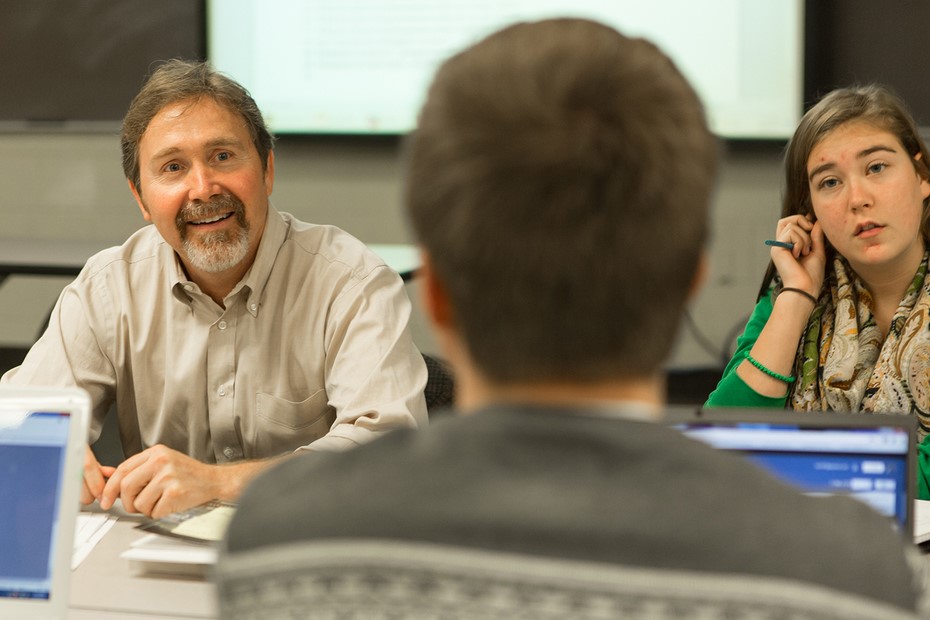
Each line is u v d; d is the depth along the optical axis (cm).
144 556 119
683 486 48
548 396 52
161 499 133
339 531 49
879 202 165
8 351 442
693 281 52
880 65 383
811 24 386
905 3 378
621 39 54
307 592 49
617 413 51
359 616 48
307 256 172
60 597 98
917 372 164
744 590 46
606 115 51
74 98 429
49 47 427
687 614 46
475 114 51
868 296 176
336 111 417
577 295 50
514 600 46
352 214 425
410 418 155
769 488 50
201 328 170
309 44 414
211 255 162
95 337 172
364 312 166
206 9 415
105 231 438
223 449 172
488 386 53
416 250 54
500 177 50
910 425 105
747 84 395
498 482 48
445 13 406
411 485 49
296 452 148
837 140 168
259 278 167
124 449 180
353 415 155
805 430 107
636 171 50
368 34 411
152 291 172
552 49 52
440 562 47
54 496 100
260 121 168
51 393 101
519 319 50
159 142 160
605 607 46
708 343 414
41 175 438
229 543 52
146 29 421
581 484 48
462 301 51
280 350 169
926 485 152
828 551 48
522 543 47
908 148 168
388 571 48
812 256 178
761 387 172
